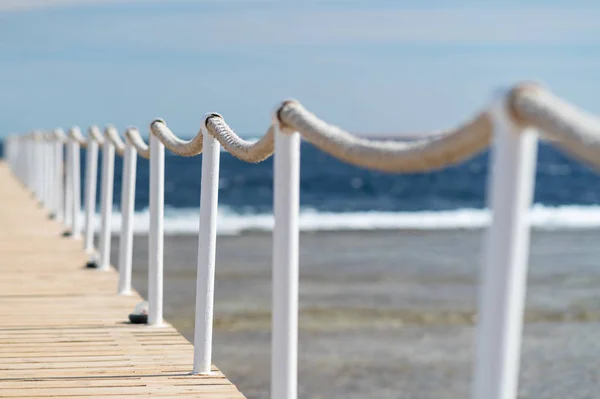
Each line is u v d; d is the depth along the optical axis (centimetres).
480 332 235
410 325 1218
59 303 781
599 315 1295
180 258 1839
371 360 1016
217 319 1200
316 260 1930
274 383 366
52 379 511
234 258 1880
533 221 3538
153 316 679
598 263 1909
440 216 3959
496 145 223
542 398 856
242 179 6209
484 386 232
